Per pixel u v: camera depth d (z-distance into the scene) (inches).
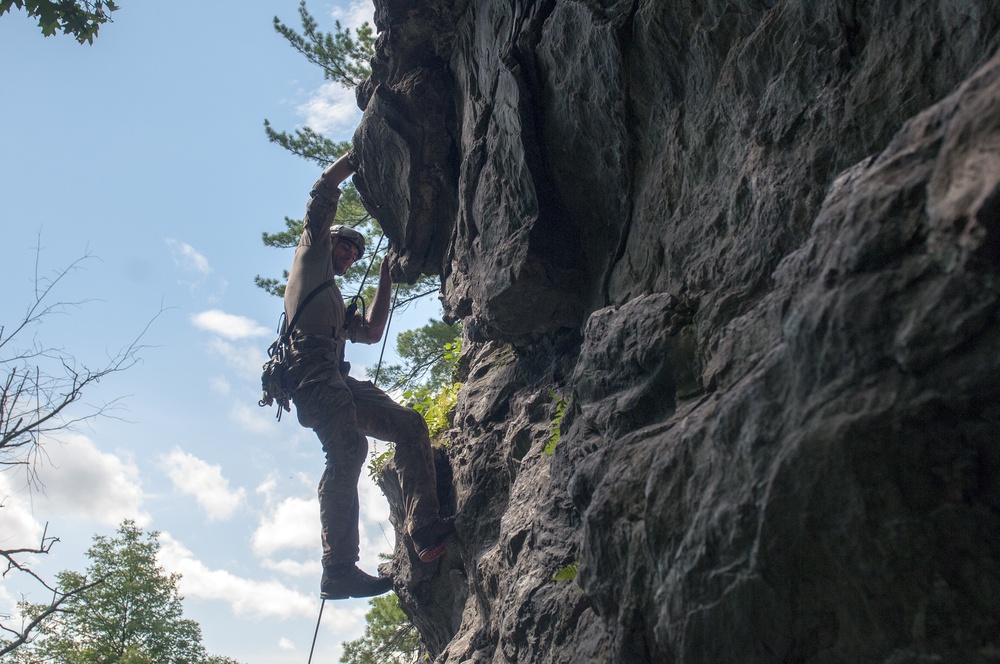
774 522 100.0
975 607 87.8
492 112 227.1
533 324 216.8
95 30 263.0
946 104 94.7
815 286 101.6
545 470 204.7
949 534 88.6
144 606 981.8
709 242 156.8
